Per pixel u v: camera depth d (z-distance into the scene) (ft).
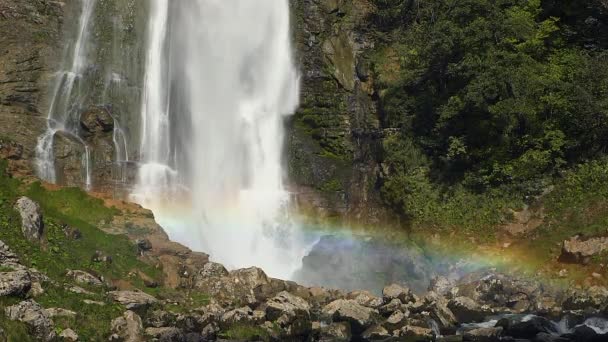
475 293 115.24
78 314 84.64
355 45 162.30
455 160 144.66
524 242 131.03
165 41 150.10
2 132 132.05
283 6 160.56
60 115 140.87
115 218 117.29
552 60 151.02
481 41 144.77
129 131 143.84
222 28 155.12
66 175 134.62
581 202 132.87
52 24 145.07
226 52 154.71
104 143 139.64
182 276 109.70
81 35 146.00
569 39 154.81
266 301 104.53
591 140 140.56
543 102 143.23
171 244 114.73
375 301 109.70
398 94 153.69
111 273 102.63
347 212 151.43
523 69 143.43
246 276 107.45
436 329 99.60
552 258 126.21
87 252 104.83
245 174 152.46
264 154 154.81
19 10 143.84
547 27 150.82
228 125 152.46
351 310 99.50
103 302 90.53
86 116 140.05
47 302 85.46
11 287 82.17
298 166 154.71
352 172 154.20
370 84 159.94
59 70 143.02
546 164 140.36
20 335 75.97
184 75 150.51
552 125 142.20
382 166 148.97
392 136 151.02
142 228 116.57
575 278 120.57
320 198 152.97
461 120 145.28
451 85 149.18
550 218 132.87
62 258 100.27
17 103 138.10
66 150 135.44
